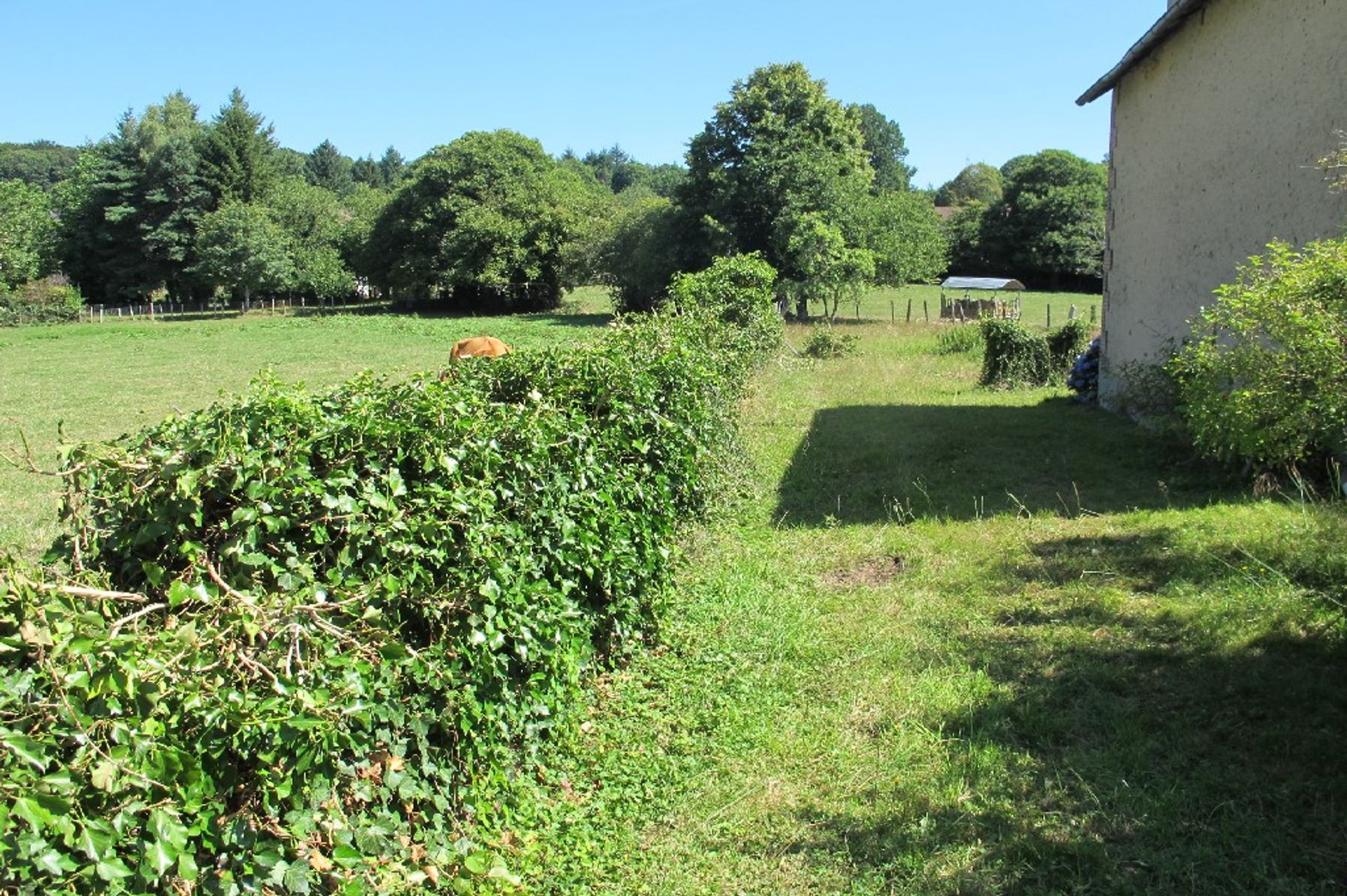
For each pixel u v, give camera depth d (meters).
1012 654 5.20
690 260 37.94
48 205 56.81
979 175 91.31
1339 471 7.27
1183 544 6.70
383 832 2.87
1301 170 8.57
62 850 1.97
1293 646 4.92
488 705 3.59
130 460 3.15
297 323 42.44
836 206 35.03
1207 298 10.49
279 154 68.19
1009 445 10.97
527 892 3.34
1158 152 11.72
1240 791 3.75
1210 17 10.32
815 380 17.91
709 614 6.04
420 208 50.84
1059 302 46.62
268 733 2.48
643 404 6.23
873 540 7.50
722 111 37.56
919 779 4.02
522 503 4.18
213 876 2.36
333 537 3.42
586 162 146.12
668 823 3.84
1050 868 3.39
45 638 2.13
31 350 31.27
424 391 4.20
